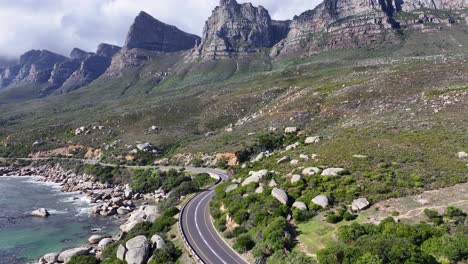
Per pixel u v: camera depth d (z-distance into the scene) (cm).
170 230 4750
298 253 3116
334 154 5459
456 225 3056
